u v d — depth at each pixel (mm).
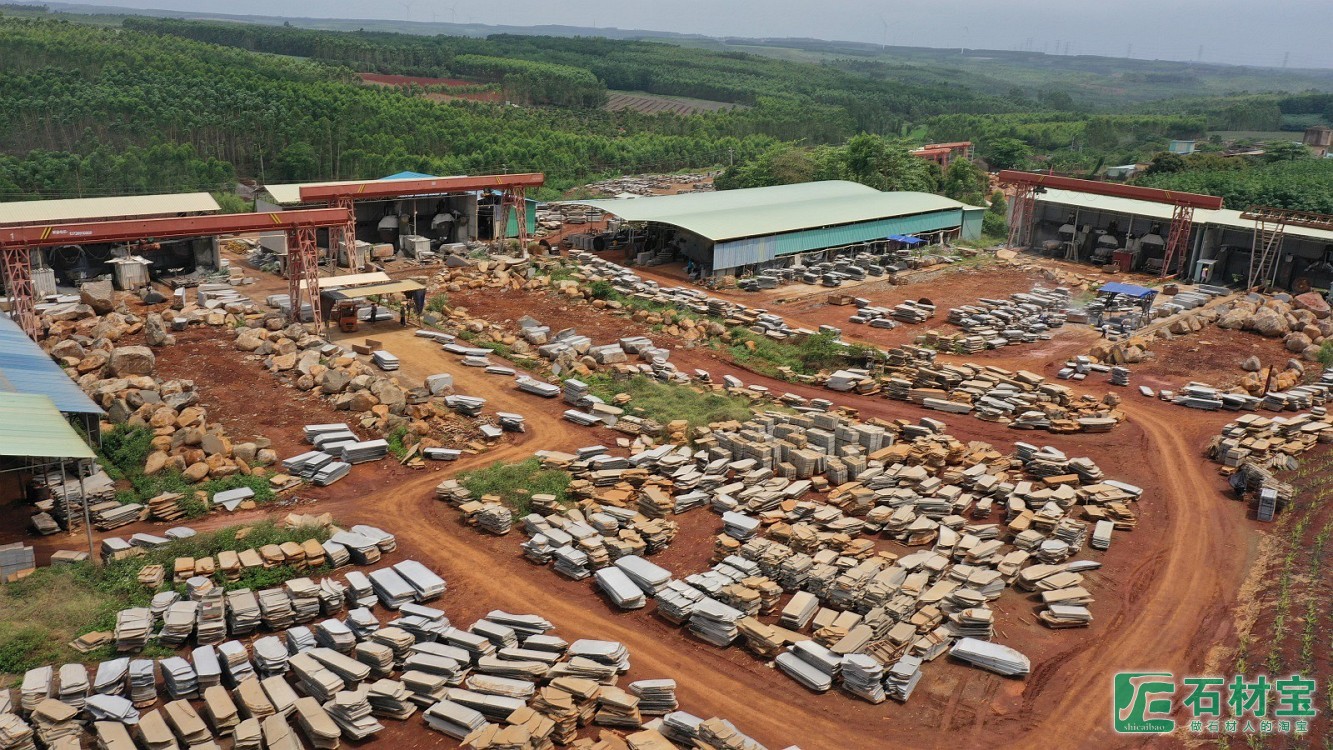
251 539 31219
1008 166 173750
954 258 87312
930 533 33719
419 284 57750
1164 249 85688
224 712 22641
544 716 23391
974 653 26844
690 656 27047
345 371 46375
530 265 72312
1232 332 62812
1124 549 33844
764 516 34594
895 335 61969
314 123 126062
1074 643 28109
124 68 144250
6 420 31281
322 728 22500
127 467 37219
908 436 43500
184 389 43406
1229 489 38906
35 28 185000
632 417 43781
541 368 50938
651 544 32625
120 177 101500
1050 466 39250
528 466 38094
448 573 30938
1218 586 31344
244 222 52250
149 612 26609
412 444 40625
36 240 47312
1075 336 62344
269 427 41656
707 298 65438
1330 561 32219
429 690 24312
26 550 29219
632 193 124125
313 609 27688
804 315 66625
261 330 51938
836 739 23844
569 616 28734
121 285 62031
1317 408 47719
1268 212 79375
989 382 50906
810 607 28672
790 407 47219
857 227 84875
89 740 22188
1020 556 32031
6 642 24922
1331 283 74000
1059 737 24047
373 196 69062
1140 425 46281
